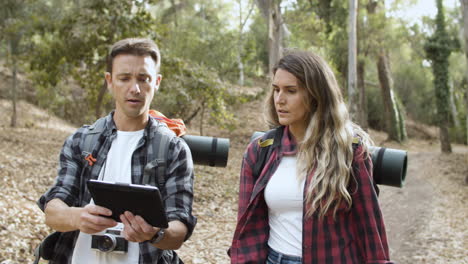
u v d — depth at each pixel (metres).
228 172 12.94
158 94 16.86
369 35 23.59
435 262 6.12
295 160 2.04
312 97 2.00
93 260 1.87
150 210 1.59
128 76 1.87
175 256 2.08
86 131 1.97
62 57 13.14
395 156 2.16
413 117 40.78
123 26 12.38
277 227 2.03
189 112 20.11
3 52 19.11
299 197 1.96
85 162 1.91
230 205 9.09
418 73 40.62
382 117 35.09
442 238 7.35
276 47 21.08
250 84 31.33
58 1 15.88
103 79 13.56
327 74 1.99
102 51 12.55
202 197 9.39
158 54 1.96
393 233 7.71
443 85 24.31
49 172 9.66
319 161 1.92
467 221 8.77
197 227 7.21
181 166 1.92
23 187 7.88
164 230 1.73
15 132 17.33
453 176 16.12
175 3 28.89
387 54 28.91
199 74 16.16
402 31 24.14
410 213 9.31
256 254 2.04
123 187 1.56
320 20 23.30
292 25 22.66
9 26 16.33
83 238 1.88
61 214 1.75
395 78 40.62
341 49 24.19
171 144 1.93
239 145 20.41
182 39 20.17
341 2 24.02
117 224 1.86
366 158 1.97
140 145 1.91
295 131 2.09
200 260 5.58
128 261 1.85
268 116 2.24
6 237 4.92
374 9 26.39
